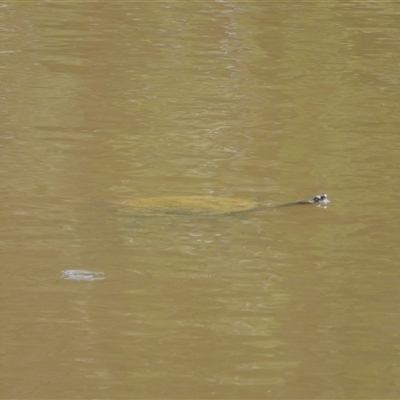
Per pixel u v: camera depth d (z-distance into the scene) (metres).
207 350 8.48
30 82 20.23
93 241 10.93
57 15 28.92
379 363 8.34
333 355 8.45
